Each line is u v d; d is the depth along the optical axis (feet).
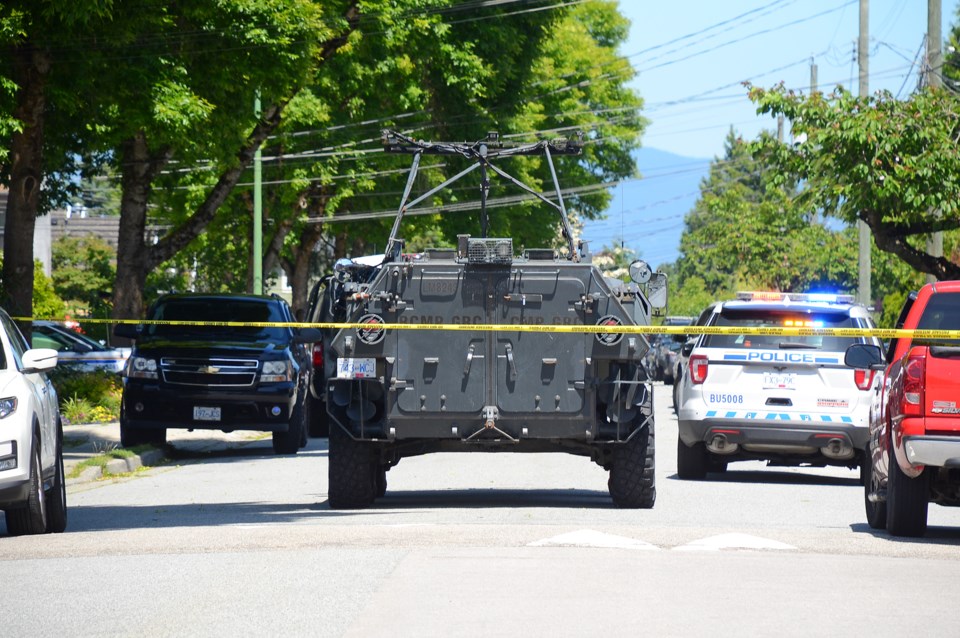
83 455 167.84
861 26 308.81
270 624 60.95
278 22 232.53
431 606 64.34
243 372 181.06
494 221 437.99
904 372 87.81
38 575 75.56
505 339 107.86
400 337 108.06
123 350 263.29
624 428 109.60
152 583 72.13
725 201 583.17
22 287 206.28
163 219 439.22
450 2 369.71
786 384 137.80
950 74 346.33
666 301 114.83
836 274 561.02
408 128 389.80
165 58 214.28
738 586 69.67
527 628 59.26
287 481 143.13
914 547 84.28
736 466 168.14
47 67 195.52
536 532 89.45
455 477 145.07
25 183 205.77
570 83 531.91
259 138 284.82
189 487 138.72
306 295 430.61
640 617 61.67
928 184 226.79
